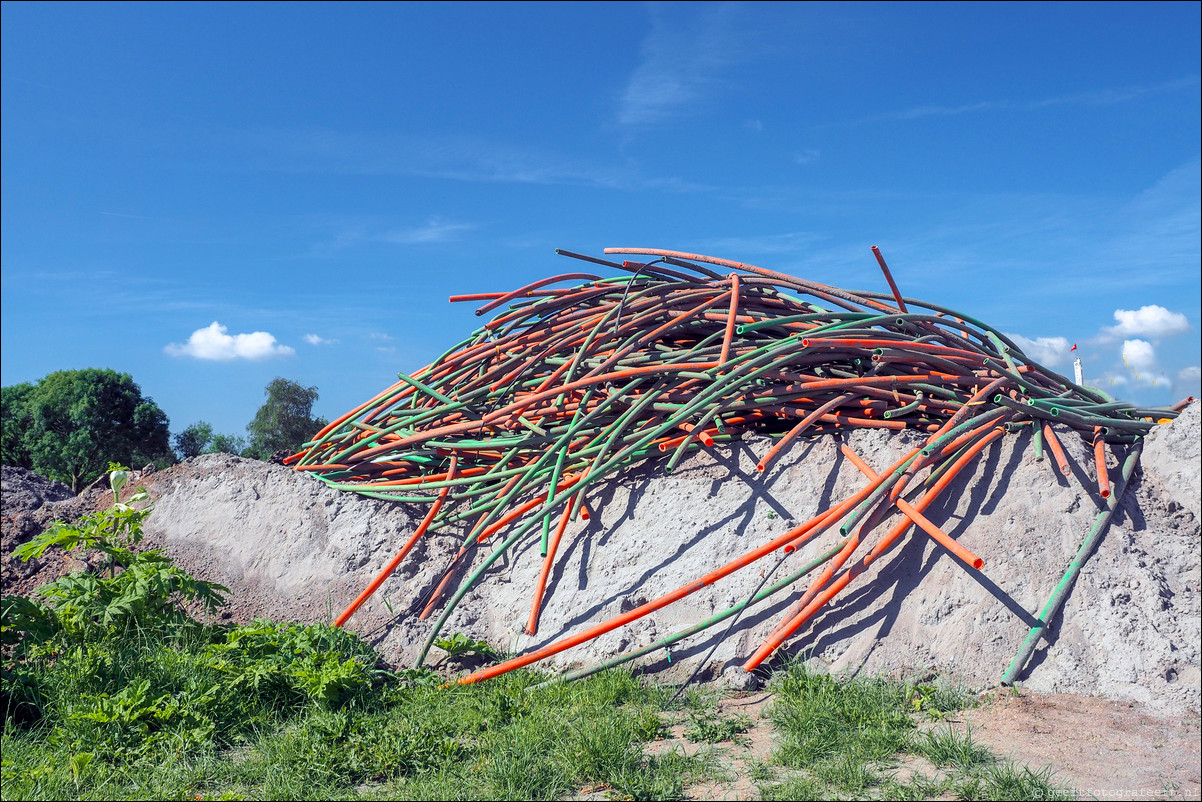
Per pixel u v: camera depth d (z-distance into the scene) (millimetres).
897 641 5930
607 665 6031
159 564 6730
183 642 6551
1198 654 5238
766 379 7816
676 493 7664
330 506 8906
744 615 6391
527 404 8141
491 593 7559
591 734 4727
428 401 9805
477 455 9125
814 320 8039
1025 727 4824
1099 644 5492
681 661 6238
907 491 6734
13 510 10523
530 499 8047
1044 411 6824
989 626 5801
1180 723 4812
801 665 5895
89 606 6242
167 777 4410
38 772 4336
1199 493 6305
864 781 4164
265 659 5898
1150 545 6094
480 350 9500
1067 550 6055
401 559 7676
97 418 36594
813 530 6180
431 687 6137
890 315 7590
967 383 7695
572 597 7102
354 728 5000
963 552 5562
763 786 4176
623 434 8062
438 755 4660
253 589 8195
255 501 9211
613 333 8555
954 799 3932
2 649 6230
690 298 8805
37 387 38781
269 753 4707
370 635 7293
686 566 6965
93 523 7250
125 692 5141
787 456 7555
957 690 5473
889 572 6352
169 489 9758
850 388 7574
